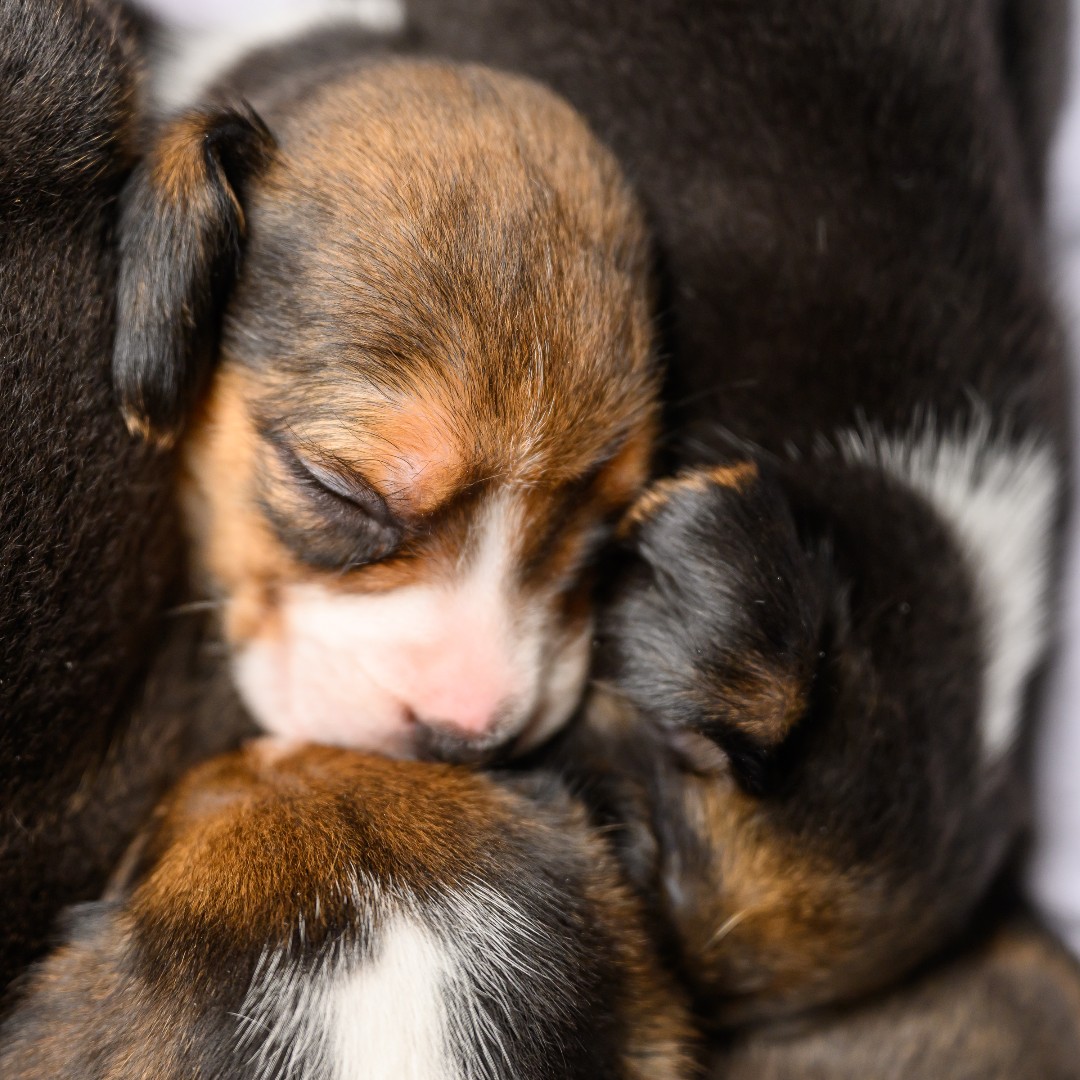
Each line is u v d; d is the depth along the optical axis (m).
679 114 0.37
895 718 0.34
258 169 0.35
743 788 0.34
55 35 0.34
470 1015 0.32
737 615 0.33
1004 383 0.36
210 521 0.35
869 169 0.36
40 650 0.33
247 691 0.35
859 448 0.36
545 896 0.32
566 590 0.34
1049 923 0.39
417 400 0.33
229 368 0.35
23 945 0.33
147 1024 0.32
